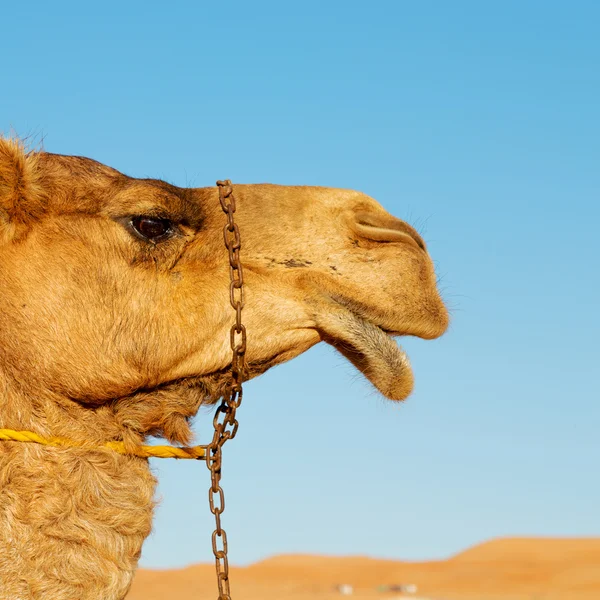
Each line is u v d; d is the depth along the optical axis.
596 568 46.19
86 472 6.07
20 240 6.25
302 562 54.44
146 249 6.39
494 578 46.59
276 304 6.62
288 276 6.67
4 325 6.13
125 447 6.30
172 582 41.66
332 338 6.73
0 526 5.70
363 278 6.62
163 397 6.59
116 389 6.29
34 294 6.18
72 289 6.23
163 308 6.41
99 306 6.27
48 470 5.94
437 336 6.70
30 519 5.78
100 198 6.38
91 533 5.94
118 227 6.37
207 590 37.34
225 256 6.63
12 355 6.10
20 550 5.69
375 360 6.61
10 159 6.14
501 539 54.09
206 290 6.53
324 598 37.28
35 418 6.07
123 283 6.34
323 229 6.76
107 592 5.89
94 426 6.27
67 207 6.32
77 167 6.50
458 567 50.84
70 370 6.18
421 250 6.79
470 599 38.16
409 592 42.66
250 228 6.73
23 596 5.63
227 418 6.34
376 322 6.62
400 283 6.60
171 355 6.41
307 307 6.64
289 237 6.73
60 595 5.72
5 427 5.98
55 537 5.82
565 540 53.34
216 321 6.51
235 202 6.81
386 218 6.87
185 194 6.74
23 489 5.84
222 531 6.16
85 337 6.23
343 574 51.16
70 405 6.21
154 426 6.59
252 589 42.69
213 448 6.36
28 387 6.10
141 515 6.23
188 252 6.57
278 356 6.73
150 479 6.42
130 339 6.32
